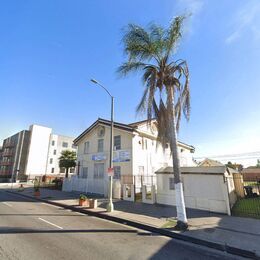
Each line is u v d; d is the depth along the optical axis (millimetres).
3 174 63906
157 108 11188
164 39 11227
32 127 62094
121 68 11906
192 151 36531
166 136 11016
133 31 11281
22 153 60062
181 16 11312
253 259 6520
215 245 7418
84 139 29281
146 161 24375
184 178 14445
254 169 48562
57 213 12992
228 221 10422
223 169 13250
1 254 5984
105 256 6148
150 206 14828
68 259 5801
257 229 9000
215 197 12914
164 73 11117
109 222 11016
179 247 7363
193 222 10320
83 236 8164
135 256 6281
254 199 18312
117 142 24547
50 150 64125
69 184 26438
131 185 17766
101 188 21891
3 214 11992
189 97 10906
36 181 43125
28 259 5699
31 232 8422
